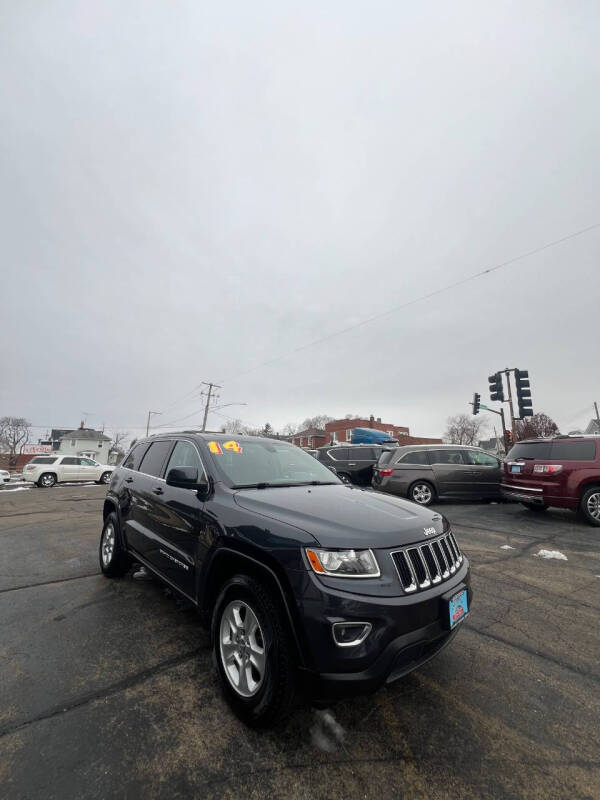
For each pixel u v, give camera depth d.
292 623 2.00
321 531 2.17
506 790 1.74
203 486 3.01
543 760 1.91
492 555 5.55
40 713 2.19
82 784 1.74
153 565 3.49
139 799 1.67
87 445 59.78
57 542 6.43
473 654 2.91
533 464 8.11
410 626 2.04
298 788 1.74
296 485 3.25
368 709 2.28
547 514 8.72
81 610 3.59
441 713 2.25
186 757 1.90
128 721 2.14
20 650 2.88
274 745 1.99
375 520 2.38
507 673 2.67
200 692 2.41
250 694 2.15
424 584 2.21
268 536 2.25
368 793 1.72
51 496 13.80
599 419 45.19
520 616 3.58
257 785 1.75
